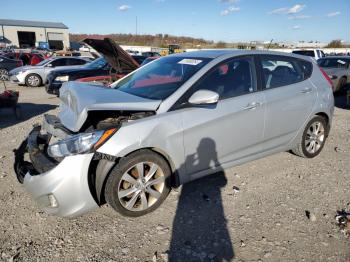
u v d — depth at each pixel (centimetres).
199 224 304
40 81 1435
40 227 297
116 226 300
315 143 462
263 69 385
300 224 305
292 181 395
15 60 1773
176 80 343
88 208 289
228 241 280
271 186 381
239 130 357
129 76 426
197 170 339
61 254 262
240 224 304
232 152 362
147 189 312
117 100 307
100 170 286
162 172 315
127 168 292
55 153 280
